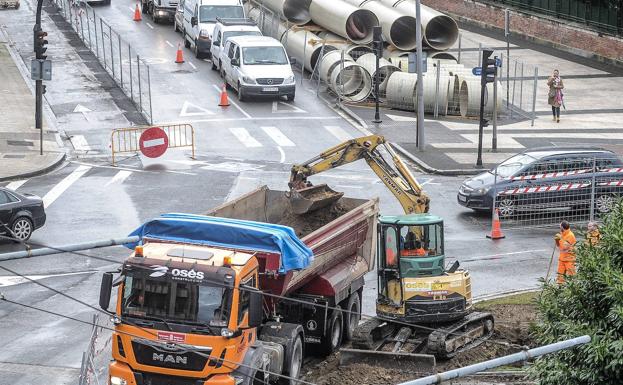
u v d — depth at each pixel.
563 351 32.66
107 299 35.62
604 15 123.44
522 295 51.91
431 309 43.81
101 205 66.75
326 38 110.69
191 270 35.31
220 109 95.00
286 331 39.53
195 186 71.81
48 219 63.56
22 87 99.19
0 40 119.38
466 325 44.81
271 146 83.69
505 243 62.00
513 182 66.88
